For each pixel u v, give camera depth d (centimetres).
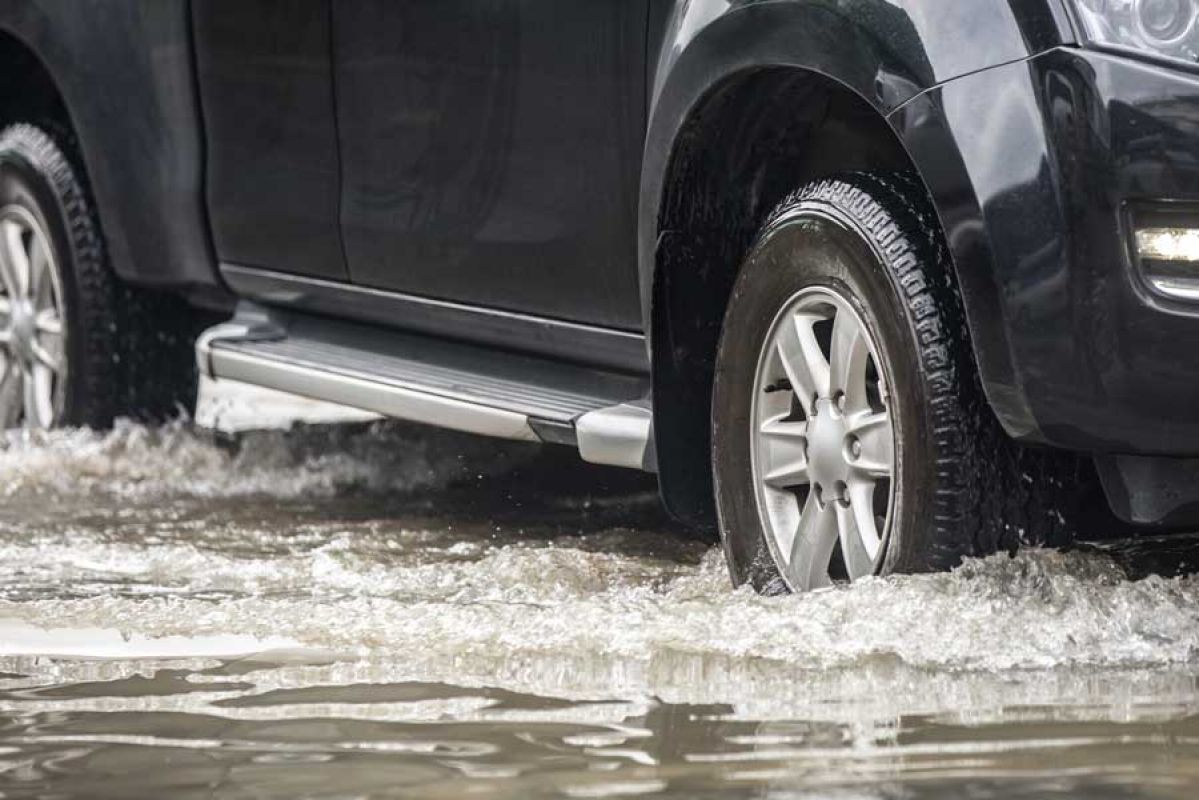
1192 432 825
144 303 1560
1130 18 819
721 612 879
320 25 1307
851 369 917
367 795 624
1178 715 718
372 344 1355
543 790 625
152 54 1454
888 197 909
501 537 1228
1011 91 830
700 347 1036
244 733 709
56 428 1562
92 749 691
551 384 1192
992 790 620
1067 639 827
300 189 1351
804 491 973
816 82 965
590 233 1095
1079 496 890
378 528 1270
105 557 1132
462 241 1197
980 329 847
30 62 1612
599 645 843
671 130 984
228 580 1057
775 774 640
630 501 1331
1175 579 868
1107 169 812
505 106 1149
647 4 1038
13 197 1577
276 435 1599
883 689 763
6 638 893
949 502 867
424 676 798
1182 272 816
